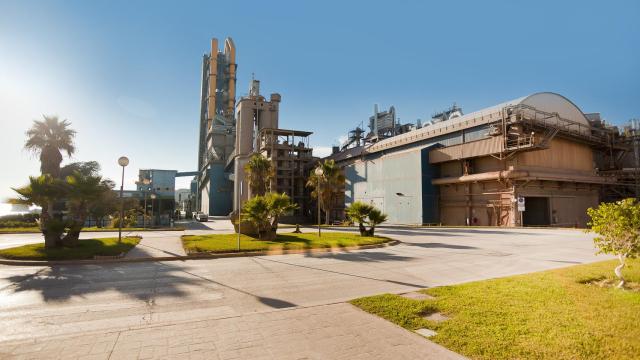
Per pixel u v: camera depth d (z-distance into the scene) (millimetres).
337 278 9734
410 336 5062
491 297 7098
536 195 40031
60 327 5664
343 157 70438
